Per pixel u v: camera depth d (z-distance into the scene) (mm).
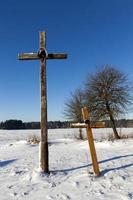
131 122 75438
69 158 16297
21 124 129750
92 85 38750
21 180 10586
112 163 13219
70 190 9016
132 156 15477
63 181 10195
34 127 129375
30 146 31562
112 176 10523
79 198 8148
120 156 15695
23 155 20000
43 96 11516
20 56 11602
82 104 40781
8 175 11609
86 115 10859
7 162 15703
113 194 8375
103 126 10883
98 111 38125
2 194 8758
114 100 37812
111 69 38750
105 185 9406
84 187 9289
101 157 15734
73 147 27406
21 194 8711
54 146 30094
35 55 11562
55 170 12008
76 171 11734
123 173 10938
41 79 11531
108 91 38250
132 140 29094
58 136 57688
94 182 9828
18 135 66750
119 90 38094
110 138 35969
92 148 10781
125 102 38156
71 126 11062
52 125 115312
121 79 38312
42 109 11492
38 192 8906
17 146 32219
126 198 7887
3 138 55875
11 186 9727
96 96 38469
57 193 8727
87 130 10836
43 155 11398
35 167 13203
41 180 10344
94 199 7984
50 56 11578
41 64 11570
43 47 11609
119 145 25250
